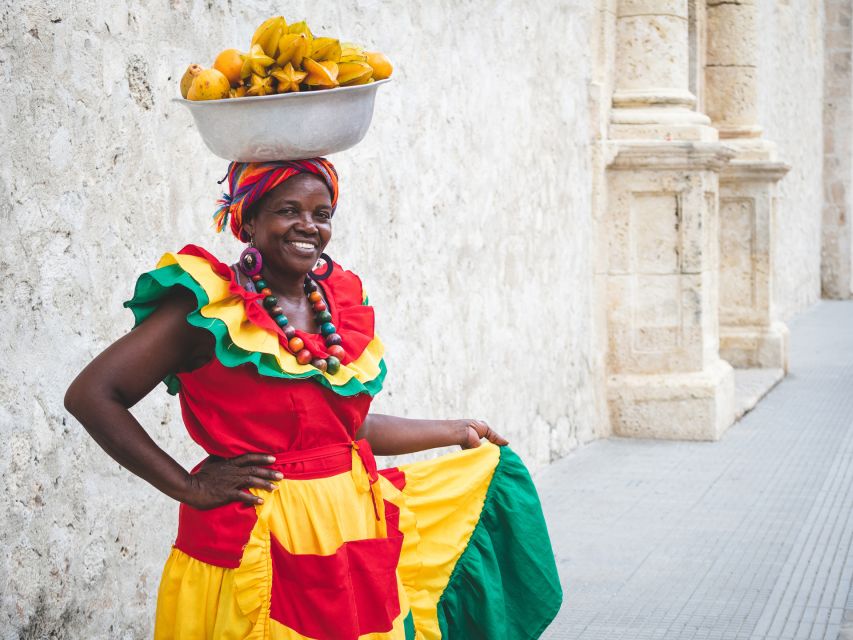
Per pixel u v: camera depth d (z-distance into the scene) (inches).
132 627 127.3
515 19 237.8
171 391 91.8
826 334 518.3
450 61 208.5
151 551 130.6
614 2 299.7
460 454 110.6
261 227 90.0
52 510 114.8
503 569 112.3
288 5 158.4
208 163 141.6
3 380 108.3
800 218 610.5
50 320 114.4
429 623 104.3
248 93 84.9
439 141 204.5
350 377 90.7
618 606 167.9
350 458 92.8
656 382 291.6
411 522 102.0
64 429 116.4
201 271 85.8
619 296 295.4
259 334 86.7
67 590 116.9
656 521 213.8
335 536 89.1
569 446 271.3
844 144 684.7
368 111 90.8
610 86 299.6
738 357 391.2
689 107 305.6
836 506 223.8
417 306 196.5
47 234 114.1
